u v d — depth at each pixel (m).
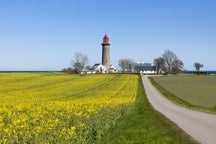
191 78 145.38
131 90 62.41
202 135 20.88
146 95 62.62
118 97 46.59
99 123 21.12
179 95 66.25
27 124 17.00
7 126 16.58
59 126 17.17
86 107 26.58
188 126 24.83
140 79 116.94
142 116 32.22
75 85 76.38
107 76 119.50
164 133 22.02
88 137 18.91
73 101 37.31
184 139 19.64
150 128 24.36
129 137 20.61
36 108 25.77
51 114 21.69
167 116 31.89
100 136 19.73
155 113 34.25
